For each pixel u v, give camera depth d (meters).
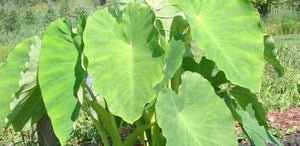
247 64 0.84
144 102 0.79
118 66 0.81
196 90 0.89
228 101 1.00
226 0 0.90
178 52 0.87
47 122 1.21
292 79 2.14
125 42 0.83
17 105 0.91
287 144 1.30
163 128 0.80
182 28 1.11
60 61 0.83
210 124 0.88
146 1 1.07
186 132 0.84
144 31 0.81
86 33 0.80
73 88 0.84
